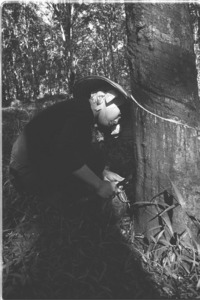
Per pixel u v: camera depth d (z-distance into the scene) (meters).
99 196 2.83
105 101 2.68
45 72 19.75
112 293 2.24
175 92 2.35
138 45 2.39
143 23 2.32
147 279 2.29
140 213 2.60
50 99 10.72
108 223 2.69
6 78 23.67
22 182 2.85
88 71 19.25
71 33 18.05
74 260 2.42
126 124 2.86
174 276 2.29
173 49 2.32
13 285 2.29
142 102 2.45
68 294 2.24
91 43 19.28
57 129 2.67
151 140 2.45
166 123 2.39
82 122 2.57
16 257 2.52
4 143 5.15
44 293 2.24
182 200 2.33
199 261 2.40
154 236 2.52
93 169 3.03
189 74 2.38
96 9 18.58
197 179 2.46
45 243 2.60
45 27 19.56
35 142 2.72
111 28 18.98
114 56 18.83
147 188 2.53
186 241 2.44
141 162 2.54
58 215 2.84
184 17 2.35
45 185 2.83
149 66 2.36
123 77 15.20
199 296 2.19
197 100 2.45
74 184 2.89
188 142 2.40
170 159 2.41
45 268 2.37
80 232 2.65
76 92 2.85
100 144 4.00
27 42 21.27
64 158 2.53
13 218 3.07
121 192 2.86
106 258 2.43
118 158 3.90
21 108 9.77
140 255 2.45
